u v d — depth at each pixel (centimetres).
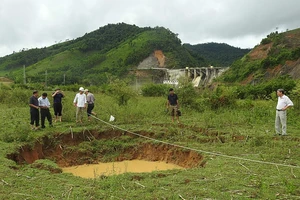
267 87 3142
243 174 697
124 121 1454
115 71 7594
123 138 1270
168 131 1253
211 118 1448
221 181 652
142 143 1221
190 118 1534
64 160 1145
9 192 608
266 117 1476
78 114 1471
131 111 1575
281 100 1113
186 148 1012
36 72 7944
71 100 1880
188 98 1816
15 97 2317
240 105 1809
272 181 647
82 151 1179
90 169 1084
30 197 582
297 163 780
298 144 975
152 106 1784
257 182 632
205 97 1870
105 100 2000
